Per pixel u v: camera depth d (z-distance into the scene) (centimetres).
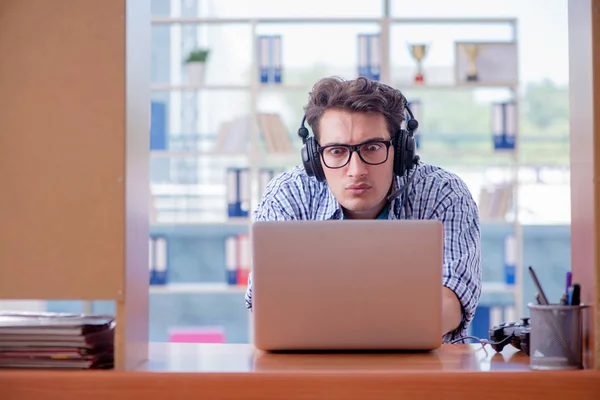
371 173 199
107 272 142
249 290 217
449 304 194
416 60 483
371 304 155
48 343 142
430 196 219
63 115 144
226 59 583
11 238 143
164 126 491
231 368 142
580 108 150
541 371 136
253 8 586
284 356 158
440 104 608
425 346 156
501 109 479
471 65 478
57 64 144
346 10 584
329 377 135
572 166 155
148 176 160
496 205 482
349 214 221
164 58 584
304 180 229
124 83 143
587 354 145
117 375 137
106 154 143
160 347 177
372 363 147
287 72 577
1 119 144
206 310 602
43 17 144
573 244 155
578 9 151
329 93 200
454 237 213
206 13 586
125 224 143
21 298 143
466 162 596
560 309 140
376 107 196
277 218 226
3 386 137
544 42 598
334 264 155
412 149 202
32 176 143
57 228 143
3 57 144
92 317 152
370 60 473
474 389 134
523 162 604
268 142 483
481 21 478
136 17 152
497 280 602
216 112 584
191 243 599
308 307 156
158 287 483
